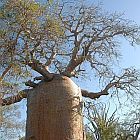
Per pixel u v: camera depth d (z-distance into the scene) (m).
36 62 12.76
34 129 12.99
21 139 20.70
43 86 13.53
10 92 12.20
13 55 11.74
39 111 13.13
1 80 11.77
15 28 11.62
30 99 13.62
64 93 13.34
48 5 11.91
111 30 15.50
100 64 15.69
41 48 12.46
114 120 21.09
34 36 11.88
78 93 13.74
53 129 12.79
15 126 19.66
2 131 19.47
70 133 12.81
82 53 14.81
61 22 13.52
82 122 13.37
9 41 11.68
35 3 11.66
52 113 12.98
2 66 11.74
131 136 24.48
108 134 20.50
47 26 11.92
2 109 13.66
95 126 20.20
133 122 24.64
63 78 13.80
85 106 16.05
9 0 11.50
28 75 12.07
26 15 11.62
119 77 15.70
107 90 15.31
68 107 13.14
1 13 11.48
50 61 13.77
